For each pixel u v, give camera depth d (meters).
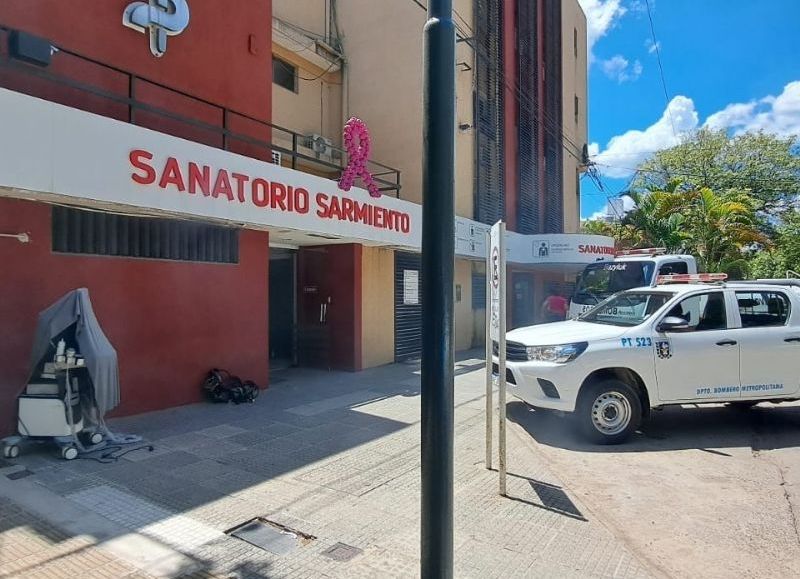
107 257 6.96
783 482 5.28
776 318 7.05
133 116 7.31
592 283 12.80
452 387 2.66
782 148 32.41
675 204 23.22
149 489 4.85
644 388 6.61
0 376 5.96
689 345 6.65
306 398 8.70
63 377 5.58
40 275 6.30
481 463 5.72
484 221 16.84
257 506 4.52
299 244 11.55
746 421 7.60
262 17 9.27
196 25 8.19
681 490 5.07
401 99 14.62
